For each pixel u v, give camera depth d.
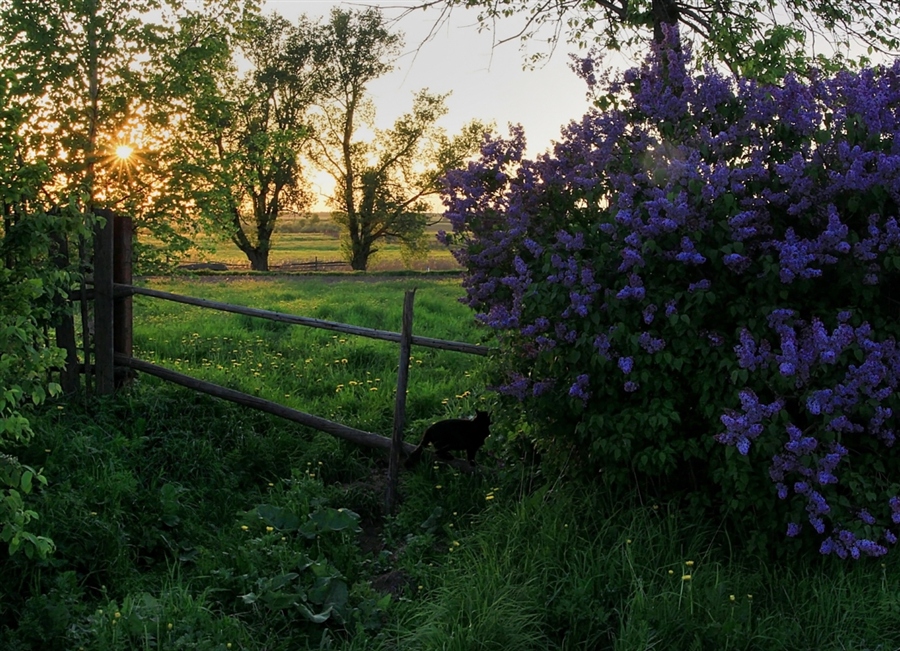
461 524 5.37
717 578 4.02
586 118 5.17
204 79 9.21
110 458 5.65
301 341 11.11
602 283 4.61
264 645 3.96
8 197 4.16
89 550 4.59
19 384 3.87
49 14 8.72
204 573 4.62
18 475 3.57
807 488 3.99
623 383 4.61
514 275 5.20
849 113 4.51
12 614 4.00
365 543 5.46
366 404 7.82
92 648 3.71
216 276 32.00
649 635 3.67
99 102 9.09
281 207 42.44
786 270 4.15
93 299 7.07
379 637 4.09
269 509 5.25
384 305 16.34
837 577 4.11
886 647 3.70
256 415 7.00
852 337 4.07
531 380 5.06
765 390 4.41
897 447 4.35
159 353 10.30
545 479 5.32
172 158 9.34
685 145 4.79
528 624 3.87
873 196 4.28
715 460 4.39
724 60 7.44
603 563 4.28
